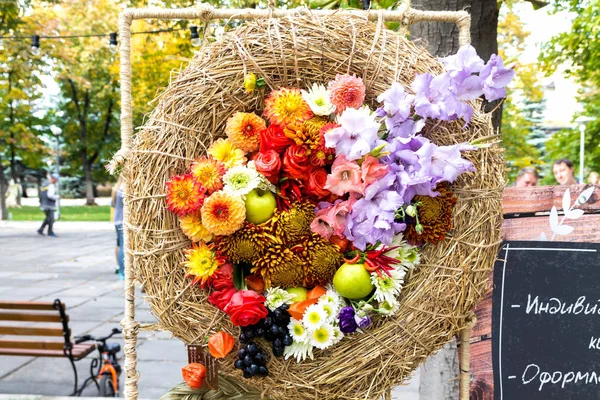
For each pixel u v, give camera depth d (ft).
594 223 5.08
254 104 4.28
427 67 4.20
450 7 5.90
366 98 4.20
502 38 31.99
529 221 5.14
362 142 3.79
